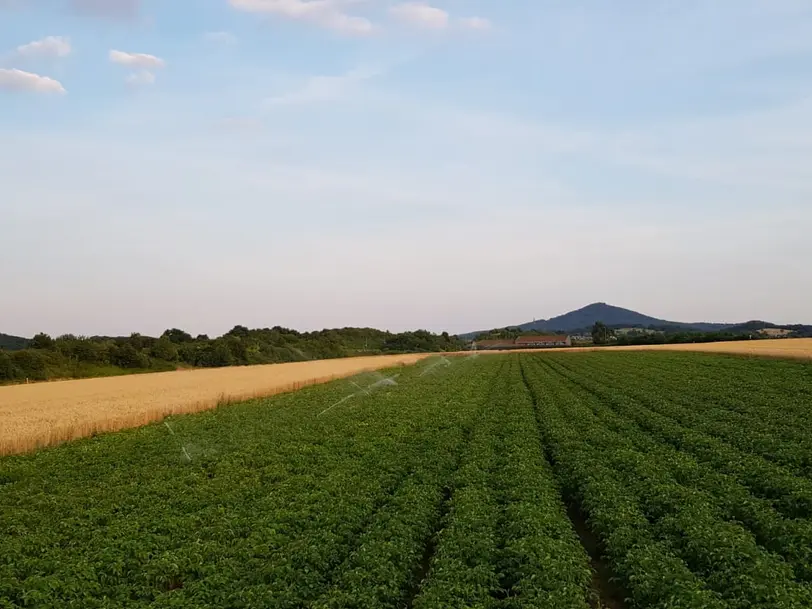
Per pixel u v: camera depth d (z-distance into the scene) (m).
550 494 20.14
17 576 15.30
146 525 18.81
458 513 18.27
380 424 36.62
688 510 17.52
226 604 13.29
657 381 53.06
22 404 46.66
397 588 13.83
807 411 33.50
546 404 41.50
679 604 12.43
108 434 36.69
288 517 18.78
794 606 11.84
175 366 114.44
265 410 45.66
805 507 18.06
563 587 13.34
